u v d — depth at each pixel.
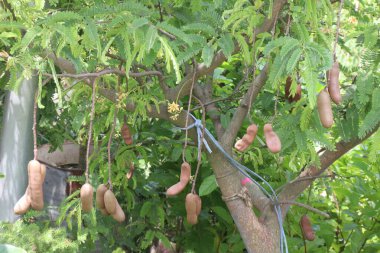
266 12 2.10
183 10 2.43
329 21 2.00
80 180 3.24
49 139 4.01
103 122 3.00
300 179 2.54
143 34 1.78
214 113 2.86
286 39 1.72
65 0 2.75
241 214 2.54
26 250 2.61
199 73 2.34
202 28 1.93
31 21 1.92
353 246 3.36
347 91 2.37
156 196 3.82
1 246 2.38
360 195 3.51
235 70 3.56
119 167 3.09
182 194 3.51
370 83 2.11
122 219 2.07
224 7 2.38
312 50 1.70
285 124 2.19
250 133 2.19
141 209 3.56
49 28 1.73
